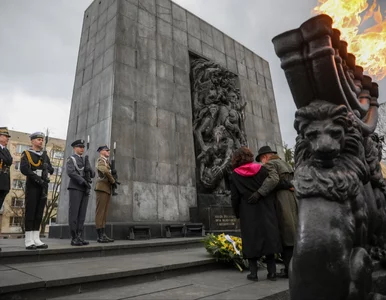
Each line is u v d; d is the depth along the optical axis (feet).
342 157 5.70
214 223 26.86
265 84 46.47
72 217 18.28
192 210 28.50
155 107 29.63
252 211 12.52
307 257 5.08
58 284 10.09
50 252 15.03
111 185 21.12
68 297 9.86
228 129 32.94
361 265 4.92
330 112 5.47
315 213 5.35
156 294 10.24
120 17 30.48
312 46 5.41
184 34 36.50
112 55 28.86
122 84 27.91
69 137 31.60
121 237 22.98
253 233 12.27
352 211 5.44
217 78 34.91
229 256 14.99
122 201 24.62
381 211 6.30
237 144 32.73
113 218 23.75
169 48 33.73
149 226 24.16
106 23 31.81
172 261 14.47
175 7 36.91
